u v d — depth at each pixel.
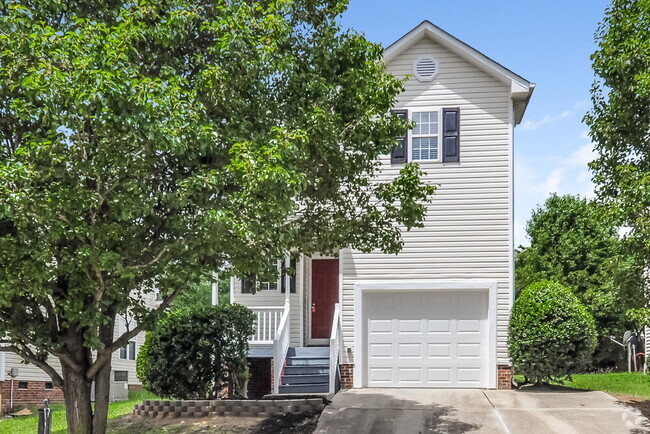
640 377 18.67
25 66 8.91
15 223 8.68
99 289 9.70
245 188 9.23
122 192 9.16
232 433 13.10
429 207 17.14
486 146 17.17
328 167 11.59
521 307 15.84
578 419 13.14
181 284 10.40
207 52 10.70
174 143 8.76
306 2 11.65
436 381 16.77
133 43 9.67
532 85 17.00
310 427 13.12
